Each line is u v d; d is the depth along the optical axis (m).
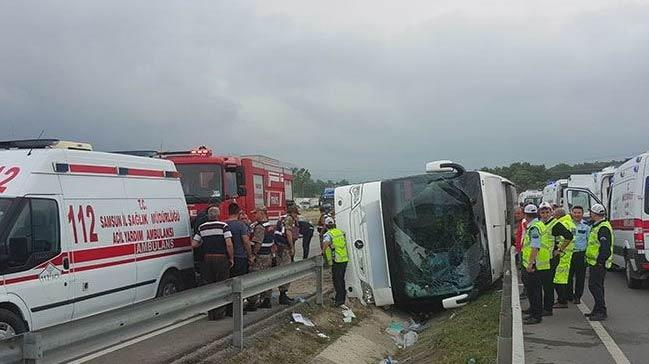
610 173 20.58
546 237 10.21
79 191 8.30
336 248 12.18
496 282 14.03
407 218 12.62
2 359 4.47
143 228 9.68
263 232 11.41
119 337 5.81
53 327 4.91
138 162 9.89
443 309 13.05
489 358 7.43
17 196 7.33
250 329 9.18
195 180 14.25
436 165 12.85
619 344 8.43
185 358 7.46
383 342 10.93
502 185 16.70
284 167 20.86
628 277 14.04
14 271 7.04
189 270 11.12
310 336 9.62
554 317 10.50
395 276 12.44
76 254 8.02
